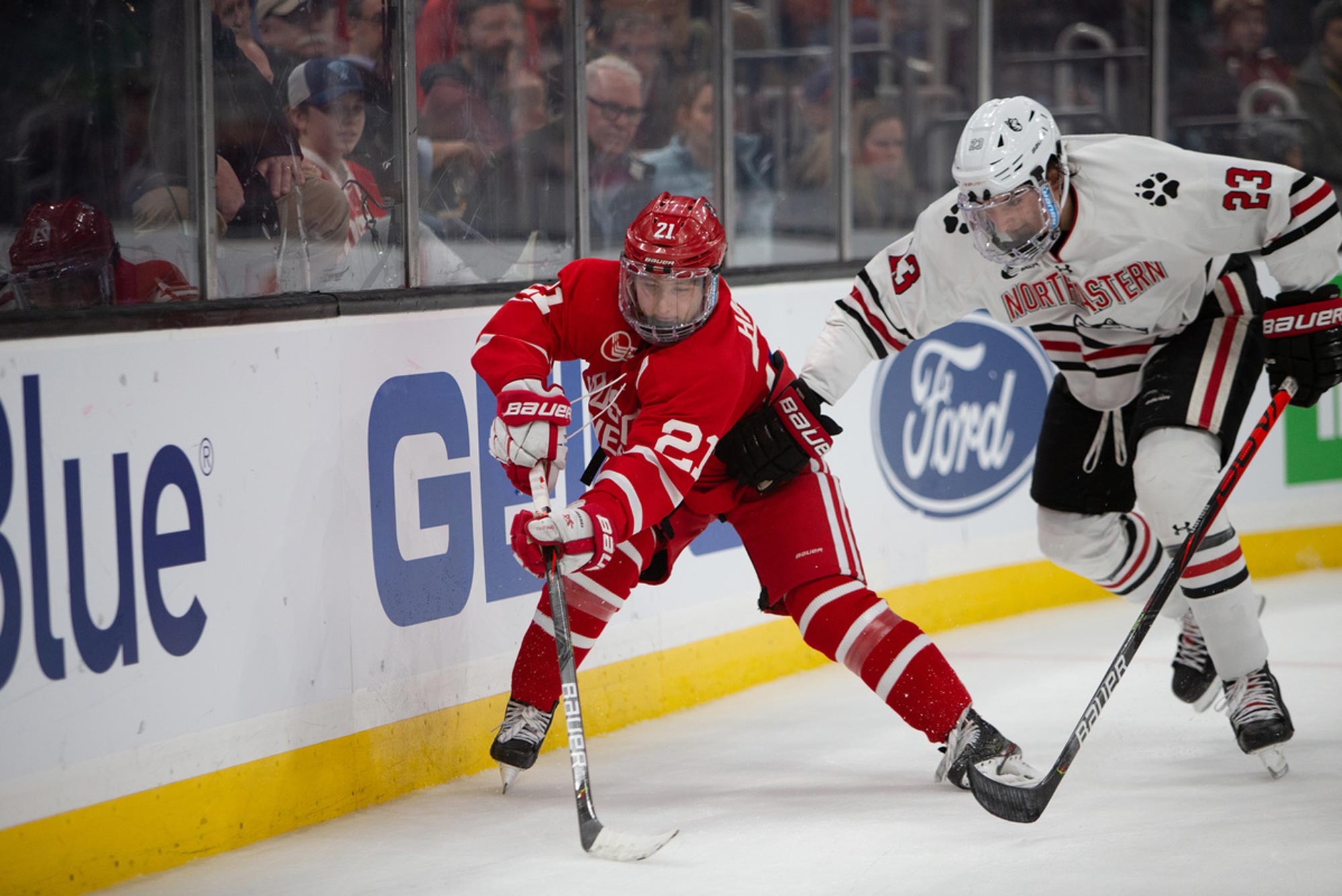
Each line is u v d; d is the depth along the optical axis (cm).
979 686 1672
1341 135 2331
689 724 1562
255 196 1312
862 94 2059
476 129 1521
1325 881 993
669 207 1138
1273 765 1259
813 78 1956
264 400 1189
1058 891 993
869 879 1030
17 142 1164
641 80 1722
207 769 1143
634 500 1127
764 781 1320
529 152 1580
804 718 1576
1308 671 1667
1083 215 1241
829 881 1029
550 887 1034
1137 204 1228
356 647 1274
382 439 1305
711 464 1254
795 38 1927
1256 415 2216
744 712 1612
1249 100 2314
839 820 1183
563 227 1631
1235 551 1280
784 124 1934
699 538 1670
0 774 1007
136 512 1091
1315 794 1210
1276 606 2034
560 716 1471
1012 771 1212
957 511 2022
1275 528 2250
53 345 1035
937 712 1230
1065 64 2253
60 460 1041
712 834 1155
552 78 1595
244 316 1170
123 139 1212
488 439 1425
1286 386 1309
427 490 1352
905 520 1953
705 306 1142
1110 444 1409
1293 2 2300
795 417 1228
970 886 1009
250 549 1179
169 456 1115
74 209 1196
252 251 1316
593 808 1054
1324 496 2291
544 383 1192
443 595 1366
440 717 1359
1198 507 1252
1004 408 2073
